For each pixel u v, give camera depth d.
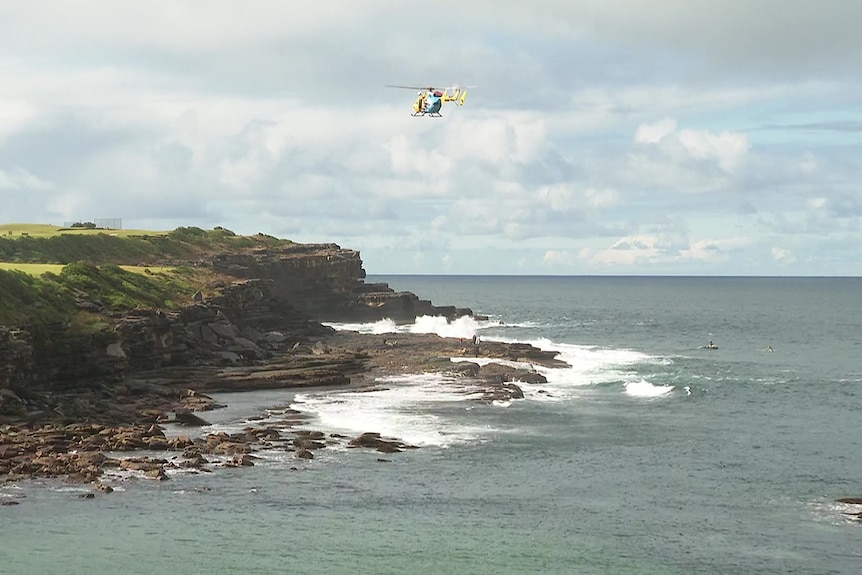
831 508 49.47
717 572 39.78
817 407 82.50
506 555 41.16
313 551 40.66
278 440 60.34
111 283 93.62
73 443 55.38
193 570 37.97
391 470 54.44
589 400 82.31
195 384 80.12
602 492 51.84
